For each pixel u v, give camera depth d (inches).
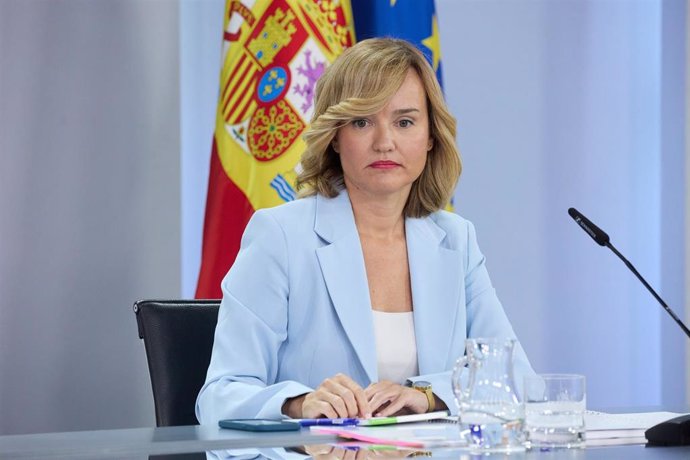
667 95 433.7
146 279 374.9
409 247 234.5
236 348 210.7
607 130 431.2
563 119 426.6
